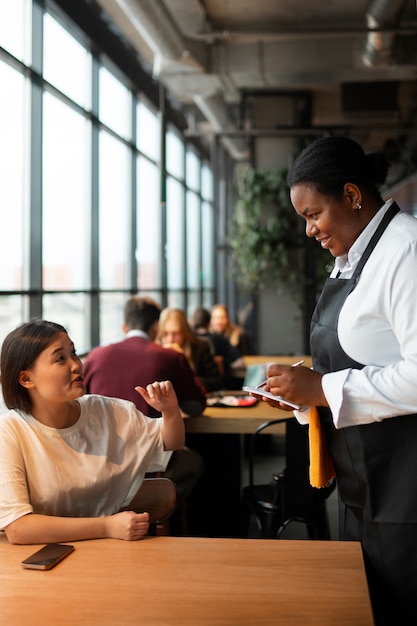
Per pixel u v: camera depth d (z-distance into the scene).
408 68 5.83
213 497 3.67
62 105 5.26
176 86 6.18
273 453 5.34
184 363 3.10
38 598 1.27
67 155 5.36
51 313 4.98
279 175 8.23
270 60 5.91
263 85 6.32
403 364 1.44
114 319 6.61
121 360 3.03
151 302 3.29
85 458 1.75
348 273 1.61
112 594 1.28
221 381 4.29
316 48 5.86
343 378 1.50
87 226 5.95
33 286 4.68
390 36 5.41
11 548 1.54
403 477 1.52
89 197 5.94
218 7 5.98
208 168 12.43
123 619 1.18
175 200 9.63
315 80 6.18
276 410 3.42
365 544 1.59
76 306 5.64
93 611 1.22
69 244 5.44
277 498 2.87
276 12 6.13
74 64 5.51
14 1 4.30
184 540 1.56
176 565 1.42
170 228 9.22
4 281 4.31
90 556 1.47
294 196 1.61
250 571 1.38
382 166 1.62
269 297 8.41
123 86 6.97
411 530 1.51
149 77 7.49
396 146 10.35
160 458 1.88
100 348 3.12
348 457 1.62
